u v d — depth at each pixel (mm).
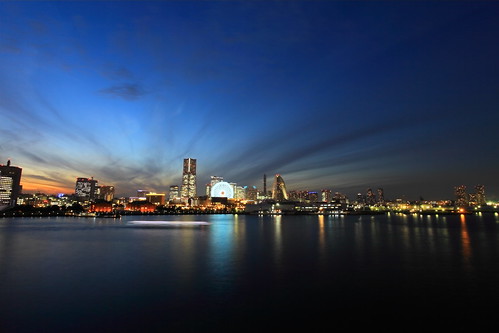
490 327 19281
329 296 25359
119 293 26172
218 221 199875
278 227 127750
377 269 35812
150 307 22766
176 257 44781
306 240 70250
